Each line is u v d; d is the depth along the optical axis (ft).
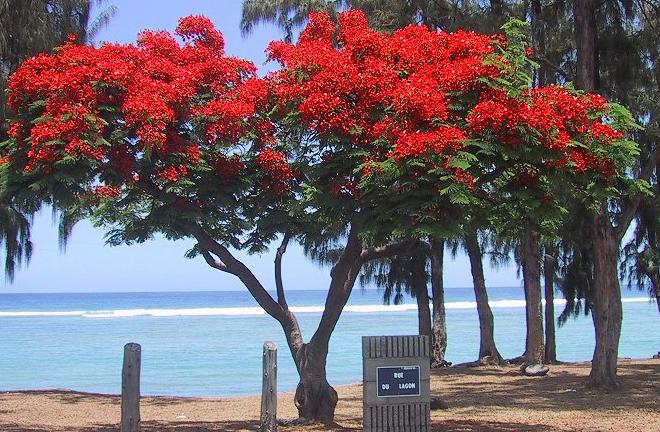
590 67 57.26
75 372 92.32
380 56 34.68
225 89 37.17
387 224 31.12
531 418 43.75
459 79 31.65
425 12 65.05
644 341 140.36
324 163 34.06
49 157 31.22
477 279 84.07
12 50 51.93
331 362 101.96
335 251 77.56
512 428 39.32
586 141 32.99
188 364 99.66
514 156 30.27
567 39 66.95
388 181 30.60
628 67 58.95
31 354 115.14
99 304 432.25
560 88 34.53
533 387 61.46
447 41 35.24
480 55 32.83
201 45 38.52
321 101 32.22
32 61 34.14
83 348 125.29
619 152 33.09
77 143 31.07
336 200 33.30
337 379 83.61
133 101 32.42
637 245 81.00
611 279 58.08
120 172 33.99
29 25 51.65
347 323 185.78
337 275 39.58
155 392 73.87
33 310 330.34
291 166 37.04
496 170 32.63
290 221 38.01
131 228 39.32
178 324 195.72
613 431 38.86
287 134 36.99
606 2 58.49
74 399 57.00
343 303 39.65
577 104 32.86
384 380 30.78
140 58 35.17
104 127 33.04
